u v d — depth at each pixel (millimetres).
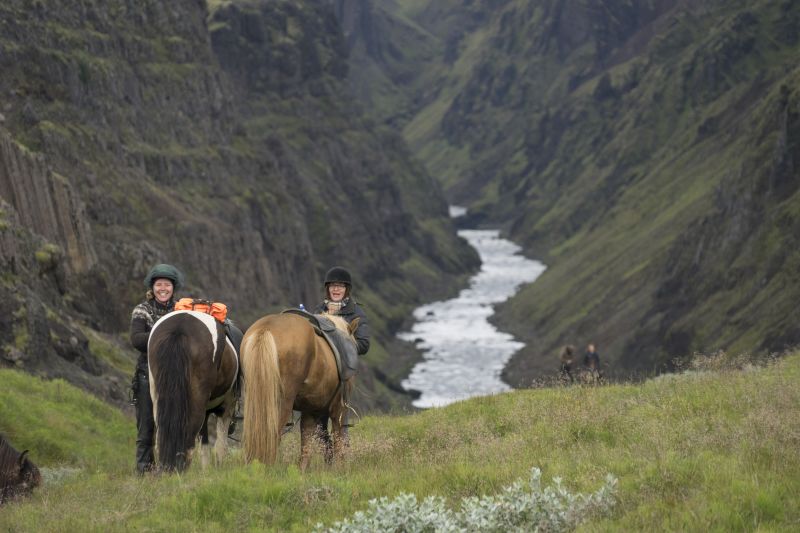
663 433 10812
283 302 97125
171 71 100625
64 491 10641
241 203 99812
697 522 6508
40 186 47688
